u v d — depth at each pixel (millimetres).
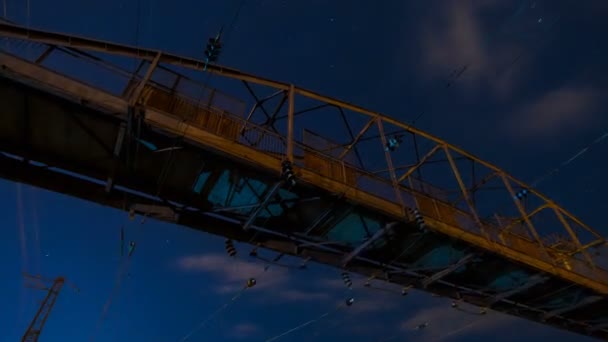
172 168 10391
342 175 12336
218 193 11453
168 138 9242
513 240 16734
